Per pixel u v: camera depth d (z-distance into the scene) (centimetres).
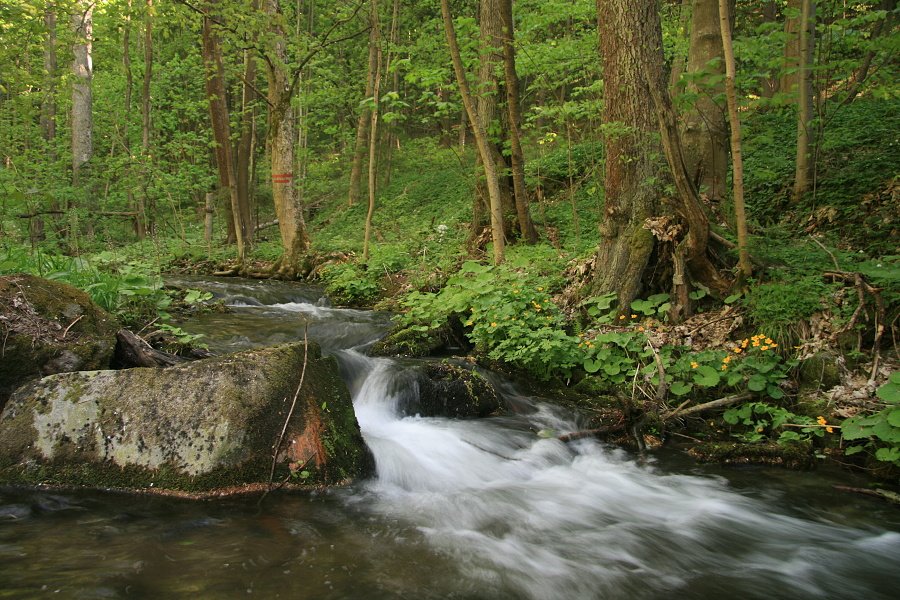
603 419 573
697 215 647
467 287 749
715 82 596
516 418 578
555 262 877
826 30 779
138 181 1438
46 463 393
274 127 1381
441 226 1327
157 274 865
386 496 418
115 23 1471
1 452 396
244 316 905
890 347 543
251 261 1502
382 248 1235
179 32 2183
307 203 2441
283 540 340
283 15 1254
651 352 619
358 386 613
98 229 1316
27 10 1029
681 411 562
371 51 1555
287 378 436
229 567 305
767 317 594
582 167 1437
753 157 1059
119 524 346
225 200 1734
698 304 677
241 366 428
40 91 1274
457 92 1148
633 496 442
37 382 422
